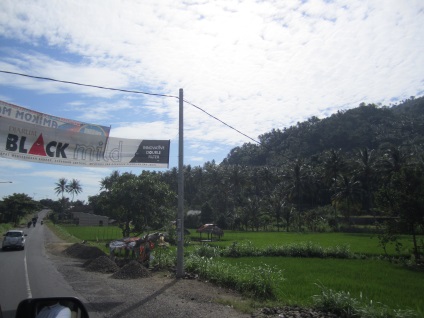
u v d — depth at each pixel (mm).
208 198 107875
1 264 20719
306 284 15062
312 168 97438
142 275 15922
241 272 13977
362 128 131625
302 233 62906
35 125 12016
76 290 12734
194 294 11844
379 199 28406
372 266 22062
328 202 97562
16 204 89375
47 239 44875
